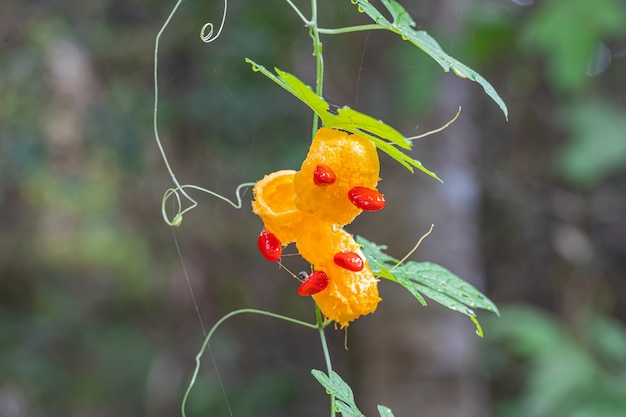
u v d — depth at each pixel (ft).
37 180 20.10
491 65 17.60
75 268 24.00
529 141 17.56
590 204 16.98
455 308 6.75
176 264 19.20
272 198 6.44
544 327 14.76
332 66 16.80
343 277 6.37
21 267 23.38
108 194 20.97
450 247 14.15
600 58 17.44
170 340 19.92
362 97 15.05
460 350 14.11
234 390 19.74
